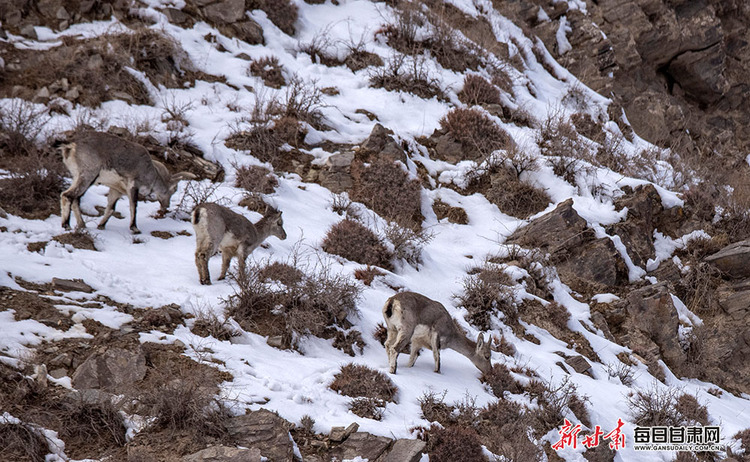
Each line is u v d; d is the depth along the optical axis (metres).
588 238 57.38
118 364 29.72
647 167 73.38
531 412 36.22
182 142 55.06
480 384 37.41
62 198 40.25
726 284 58.75
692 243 62.59
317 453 27.50
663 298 52.97
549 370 42.66
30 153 48.22
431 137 67.25
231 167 55.28
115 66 60.38
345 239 48.56
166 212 47.25
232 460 25.08
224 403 28.27
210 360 31.81
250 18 73.31
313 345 36.34
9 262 35.94
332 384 32.44
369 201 56.28
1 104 53.94
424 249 52.62
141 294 36.19
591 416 38.81
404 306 34.88
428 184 61.88
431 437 30.06
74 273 36.62
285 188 54.53
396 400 32.59
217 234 37.47
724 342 54.03
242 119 60.81
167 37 64.75
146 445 25.75
